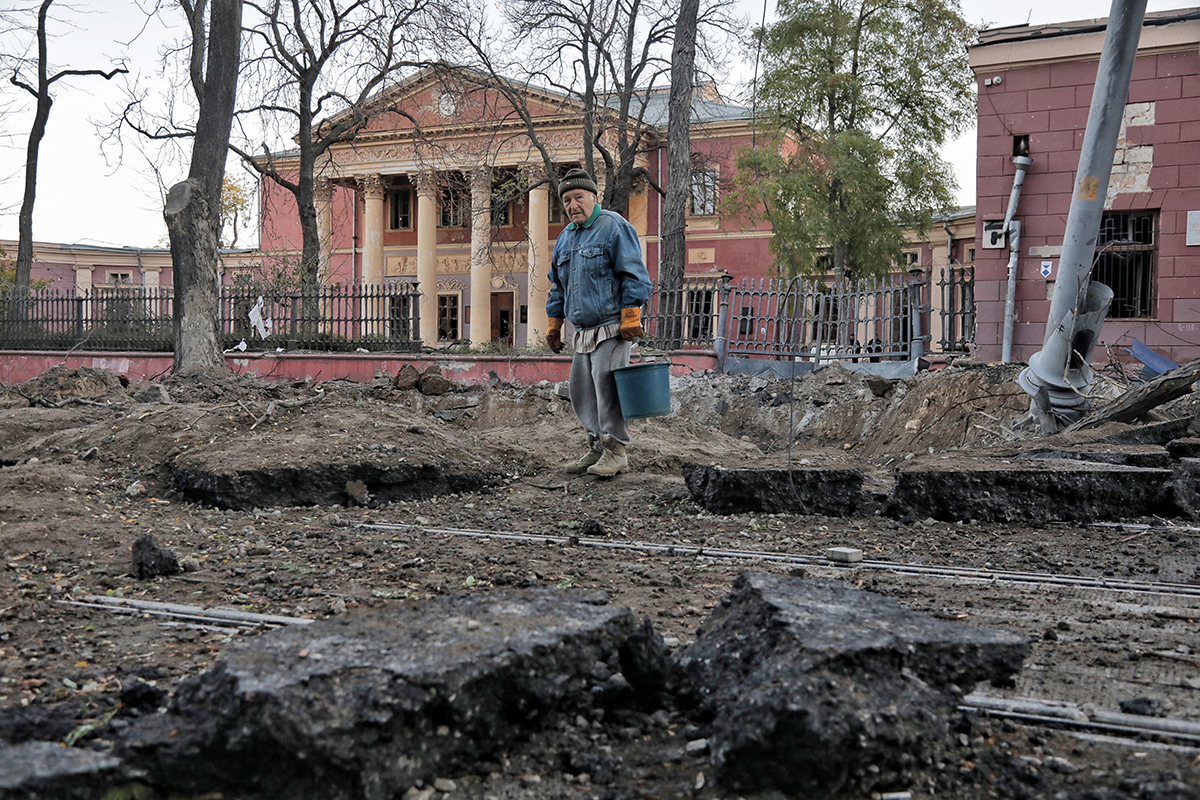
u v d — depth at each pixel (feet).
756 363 41.47
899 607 8.18
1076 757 7.16
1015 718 7.92
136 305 62.44
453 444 25.59
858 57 98.27
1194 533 16.63
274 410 25.73
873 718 6.39
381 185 130.21
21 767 5.56
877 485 20.10
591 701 7.66
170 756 5.98
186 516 18.95
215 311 46.09
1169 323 42.96
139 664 9.32
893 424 33.35
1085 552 15.42
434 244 126.62
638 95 84.69
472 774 6.72
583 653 7.39
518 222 129.59
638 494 22.40
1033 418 27.86
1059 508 18.20
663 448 28.27
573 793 6.51
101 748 6.89
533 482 24.47
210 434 23.77
